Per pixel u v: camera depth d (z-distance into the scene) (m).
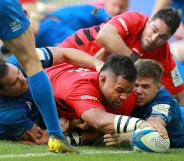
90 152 15.23
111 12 26.34
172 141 16.94
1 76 16.23
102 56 19.09
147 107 16.50
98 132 16.47
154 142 15.16
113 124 15.02
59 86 16.22
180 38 26.31
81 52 17.11
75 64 17.05
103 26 18.98
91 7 26.72
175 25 18.73
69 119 16.47
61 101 16.08
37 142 16.69
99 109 15.34
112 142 15.76
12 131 16.72
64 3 35.69
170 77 20.05
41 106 14.49
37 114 17.22
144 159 14.32
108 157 14.48
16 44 14.32
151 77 16.17
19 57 14.44
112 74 15.38
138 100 16.34
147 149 15.23
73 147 14.97
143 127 15.25
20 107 16.73
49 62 16.75
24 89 16.67
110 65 15.49
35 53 14.49
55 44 26.80
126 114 16.42
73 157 14.25
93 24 26.42
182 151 16.06
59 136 14.64
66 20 26.67
